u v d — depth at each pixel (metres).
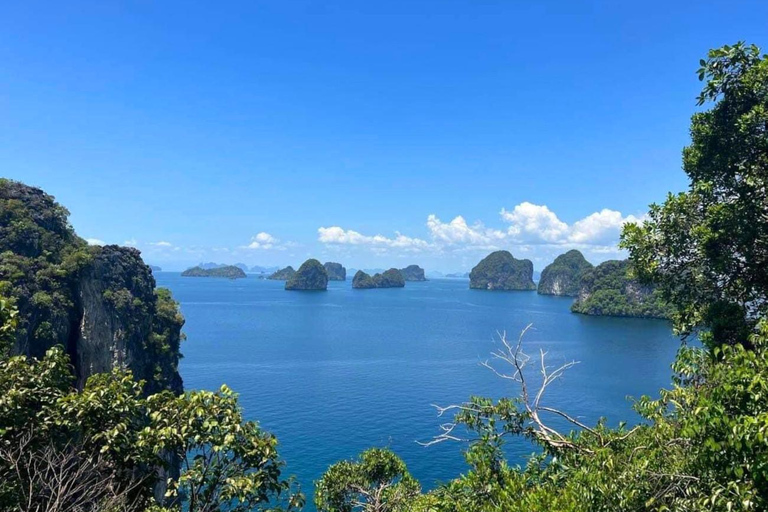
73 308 53.50
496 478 10.19
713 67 11.58
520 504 8.01
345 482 20.12
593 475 7.69
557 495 8.24
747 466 5.73
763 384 5.91
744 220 11.10
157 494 29.03
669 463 7.37
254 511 9.36
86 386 10.44
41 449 9.12
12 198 59.09
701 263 12.52
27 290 49.25
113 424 9.49
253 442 8.98
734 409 6.37
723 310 11.66
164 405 9.45
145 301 63.09
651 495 7.02
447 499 11.60
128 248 64.56
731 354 7.16
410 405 56.34
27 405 9.52
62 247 58.09
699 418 6.48
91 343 53.84
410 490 19.03
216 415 9.04
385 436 45.56
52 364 10.21
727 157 11.93
